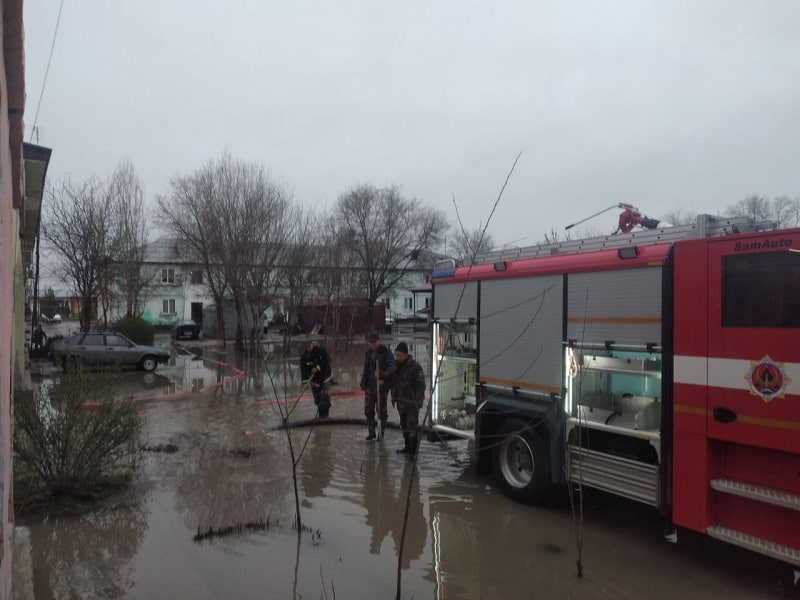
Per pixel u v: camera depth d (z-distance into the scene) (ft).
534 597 14.34
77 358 23.27
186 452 27.55
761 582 15.23
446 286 25.72
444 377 26.48
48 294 140.26
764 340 14.10
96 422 20.89
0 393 6.77
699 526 15.28
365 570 15.67
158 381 55.26
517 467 21.93
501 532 18.47
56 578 14.88
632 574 15.64
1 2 6.93
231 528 18.22
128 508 19.85
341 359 78.59
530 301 21.09
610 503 21.27
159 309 153.17
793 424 13.52
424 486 23.15
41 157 31.99
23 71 9.33
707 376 15.23
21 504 19.17
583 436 19.07
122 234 88.07
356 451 28.58
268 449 28.43
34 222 43.24
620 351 17.98
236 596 14.07
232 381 54.90
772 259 14.08
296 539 17.65
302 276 86.02
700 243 15.53
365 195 129.39
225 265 77.00
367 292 124.98
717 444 15.29
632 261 17.39
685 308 15.78
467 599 14.20
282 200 81.92
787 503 13.64
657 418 17.16
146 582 14.71
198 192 81.15
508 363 21.97
